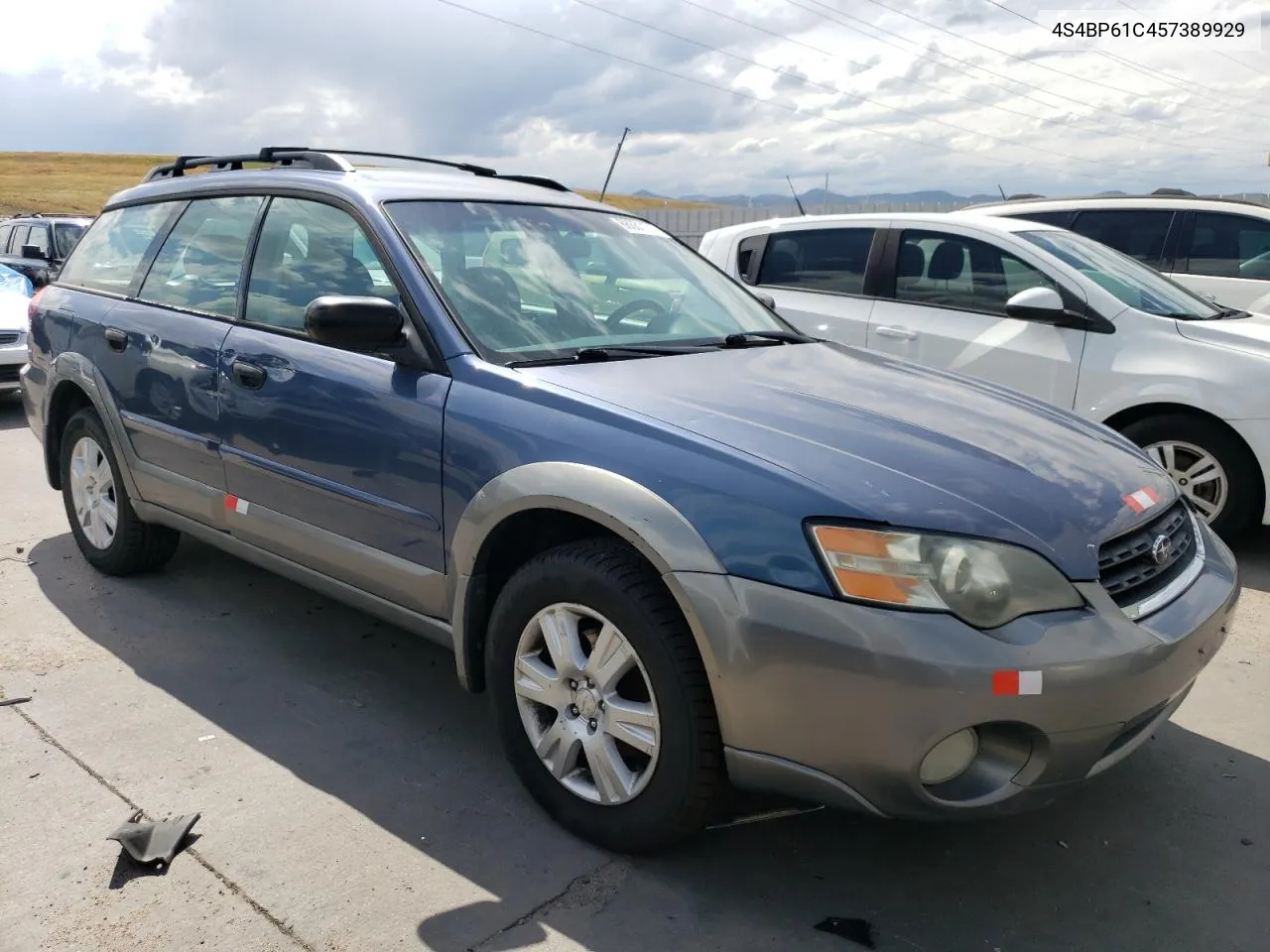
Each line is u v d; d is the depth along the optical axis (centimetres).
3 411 876
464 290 313
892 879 257
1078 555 231
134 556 442
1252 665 388
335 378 316
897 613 214
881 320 615
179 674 363
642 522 237
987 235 587
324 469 320
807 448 245
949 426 274
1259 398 487
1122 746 239
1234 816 288
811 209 1994
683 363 308
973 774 224
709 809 244
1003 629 216
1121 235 750
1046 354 548
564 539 280
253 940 228
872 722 215
